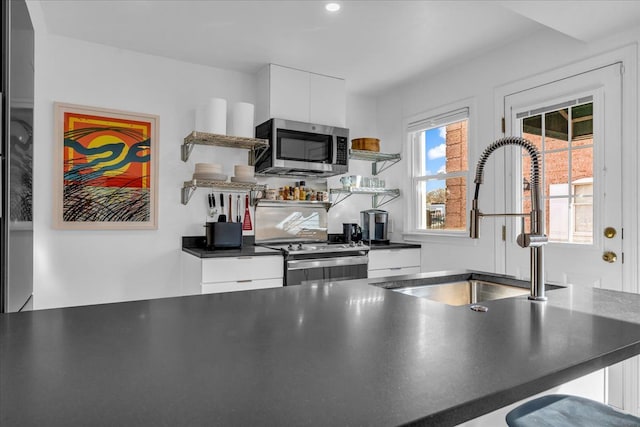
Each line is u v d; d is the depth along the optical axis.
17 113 1.75
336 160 3.60
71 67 2.96
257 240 3.65
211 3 2.47
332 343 0.87
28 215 2.13
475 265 3.30
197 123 3.26
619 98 2.40
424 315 1.12
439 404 0.59
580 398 1.05
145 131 3.20
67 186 2.92
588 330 0.98
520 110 2.97
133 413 0.55
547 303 1.29
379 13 2.58
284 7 2.52
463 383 0.66
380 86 4.04
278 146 3.31
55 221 2.88
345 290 1.51
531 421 0.93
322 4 2.48
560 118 2.74
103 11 2.57
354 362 0.75
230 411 0.56
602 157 2.48
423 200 3.99
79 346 0.84
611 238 2.44
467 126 3.45
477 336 0.92
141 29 2.82
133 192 3.14
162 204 3.27
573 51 2.64
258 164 3.54
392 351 0.81
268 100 3.42
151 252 3.23
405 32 2.85
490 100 3.19
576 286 1.64
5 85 1.56
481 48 3.14
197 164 3.20
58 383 0.65
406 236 4.02
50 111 2.88
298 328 0.99
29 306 2.22
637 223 2.32
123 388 0.63
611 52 2.44
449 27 2.78
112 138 3.07
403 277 1.86
